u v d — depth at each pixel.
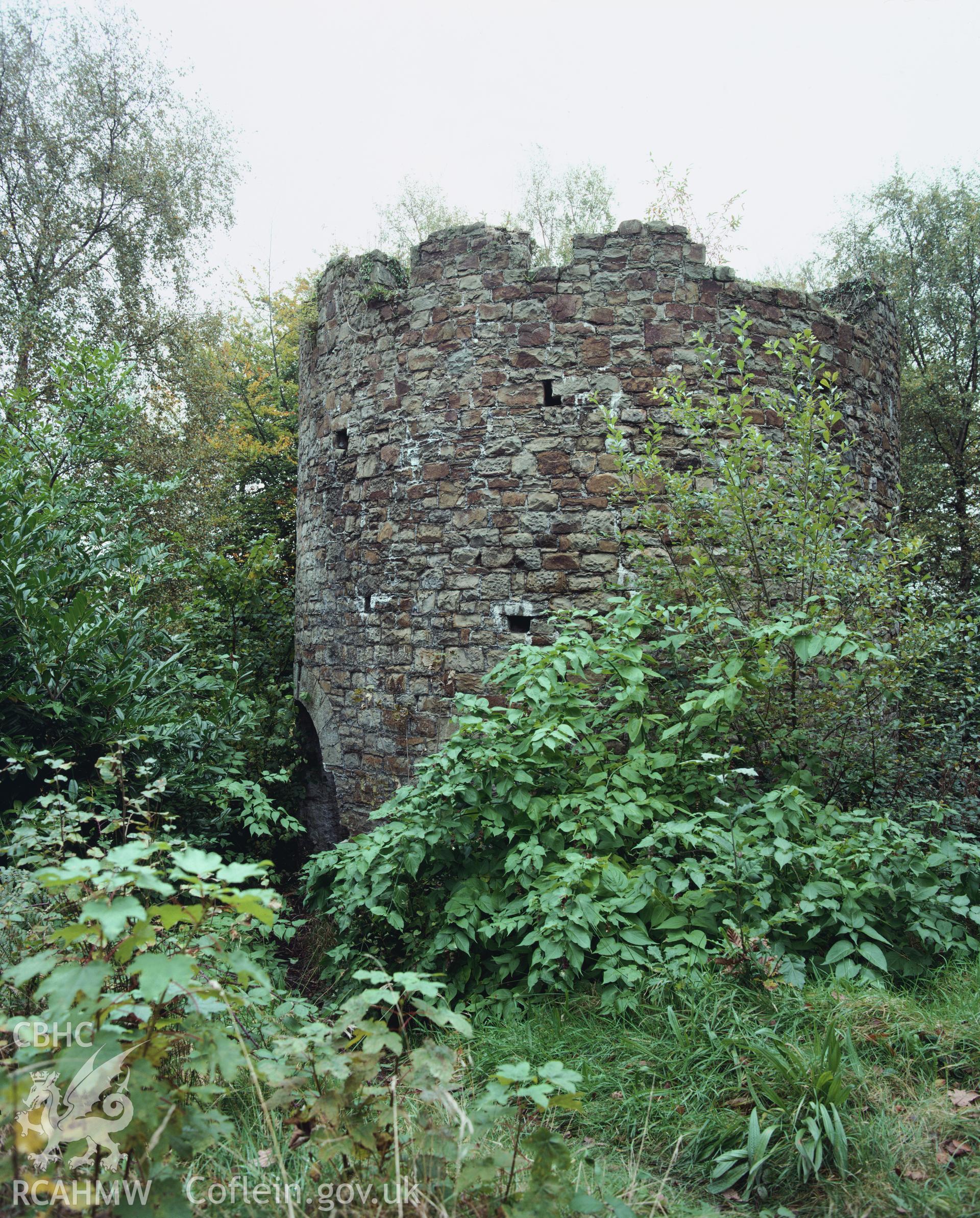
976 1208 2.32
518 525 6.03
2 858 4.25
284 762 7.90
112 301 13.81
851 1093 2.79
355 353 7.05
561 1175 2.42
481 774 4.46
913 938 3.72
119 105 14.12
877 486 7.00
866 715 5.01
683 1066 3.07
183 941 2.95
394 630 6.55
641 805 4.35
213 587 8.57
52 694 5.14
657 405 5.98
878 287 7.17
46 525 5.50
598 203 15.73
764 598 5.15
